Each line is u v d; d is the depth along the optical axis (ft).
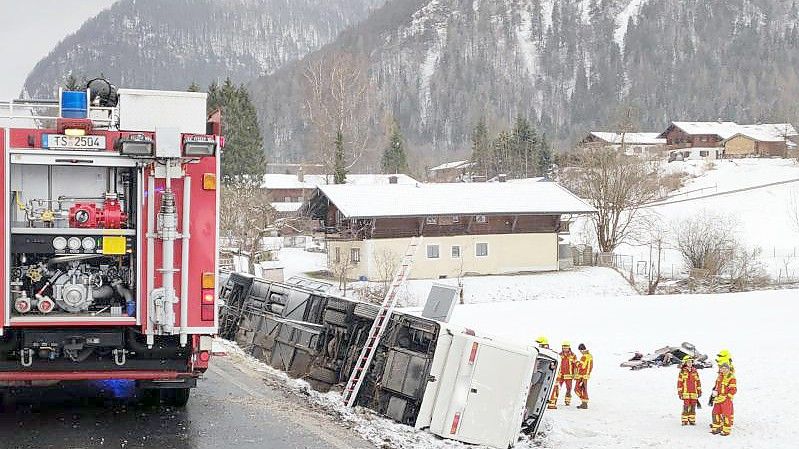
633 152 265.75
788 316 101.76
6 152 32.83
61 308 34.01
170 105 35.50
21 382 35.94
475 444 38.55
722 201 303.68
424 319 40.11
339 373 46.11
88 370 34.73
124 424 36.70
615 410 52.95
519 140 418.31
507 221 220.02
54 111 37.09
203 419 38.27
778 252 240.12
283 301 57.06
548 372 42.91
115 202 34.60
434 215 207.21
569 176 269.23
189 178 34.32
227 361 54.24
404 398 40.09
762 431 47.42
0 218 32.71
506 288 196.34
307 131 522.06
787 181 326.44
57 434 34.71
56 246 33.47
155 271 34.09
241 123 270.05
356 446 35.53
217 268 34.94
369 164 362.33
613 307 113.60
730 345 79.25
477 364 38.70
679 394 49.21
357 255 206.49
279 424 38.27
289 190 327.47
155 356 35.27
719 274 199.31
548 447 41.57
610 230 240.53
